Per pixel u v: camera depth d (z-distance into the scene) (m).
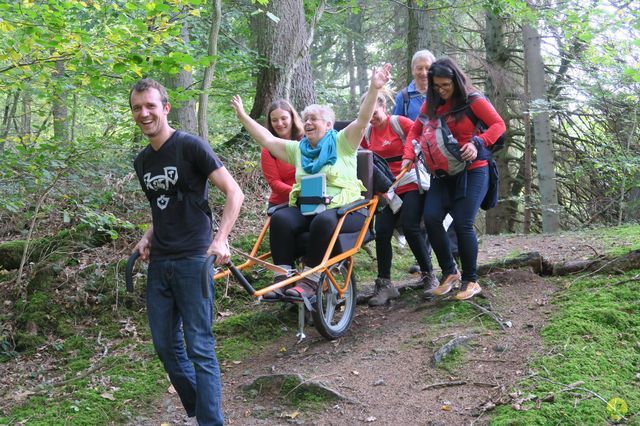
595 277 5.16
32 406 4.43
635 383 3.72
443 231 5.10
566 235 7.97
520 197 14.04
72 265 6.45
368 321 5.22
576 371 3.80
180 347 3.61
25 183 6.01
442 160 4.82
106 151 7.15
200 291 3.41
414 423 3.62
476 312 4.85
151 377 4.73
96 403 4.36
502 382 3.85
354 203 4.79
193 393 3.62
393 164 5.52
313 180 4.76
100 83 5.90
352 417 3.78
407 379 4.09
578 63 11.91
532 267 5.57
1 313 5.98
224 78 10.89
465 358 4.20
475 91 4.85
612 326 4.33
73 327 5.77
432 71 4.77
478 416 3.57
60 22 5.07
